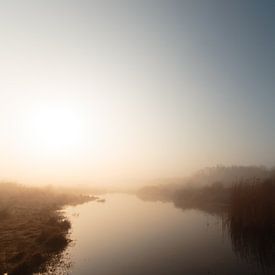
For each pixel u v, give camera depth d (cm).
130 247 3553
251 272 2697
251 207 4497
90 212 7088
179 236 4181
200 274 2644
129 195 15138
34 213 6169
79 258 3064
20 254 2936
